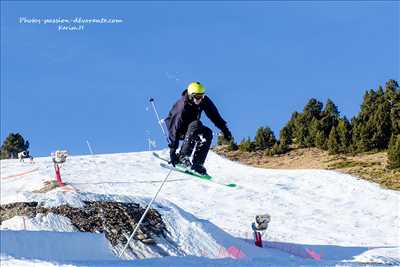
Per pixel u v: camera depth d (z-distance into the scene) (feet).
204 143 40.93
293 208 127.65
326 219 119.34
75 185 136.36
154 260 45.93
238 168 172.14
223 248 78.07
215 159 185.57
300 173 162.50
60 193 83.82
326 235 105.70
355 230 111.04
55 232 58.18
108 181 145.18
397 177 156.25
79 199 82.12
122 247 72.64
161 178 152.25
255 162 193.47
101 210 79.77
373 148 187.21
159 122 42.52
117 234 75.05
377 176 159.22
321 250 92.43
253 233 96.73
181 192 138.00
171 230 79.00
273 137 212.43
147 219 79.97
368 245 99.25
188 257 48.73
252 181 153.38
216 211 121.08
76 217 77.05
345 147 190.19
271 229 107.76
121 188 138.51
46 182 136.36
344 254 91.20
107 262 42.68
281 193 140.56
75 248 58.80
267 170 168.86
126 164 171.63
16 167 165.48
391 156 165.37
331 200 136.36
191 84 39.42
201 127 40.47
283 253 85.46
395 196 138.62
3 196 128.26
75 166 165.27
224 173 164.55
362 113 203.10
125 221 78.18
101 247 62.18
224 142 223.71
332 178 153.89
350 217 121.80
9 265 39.17
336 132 193.98
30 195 82.79
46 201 80.89
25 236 54.60
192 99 39.70
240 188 144.15
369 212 126.41
